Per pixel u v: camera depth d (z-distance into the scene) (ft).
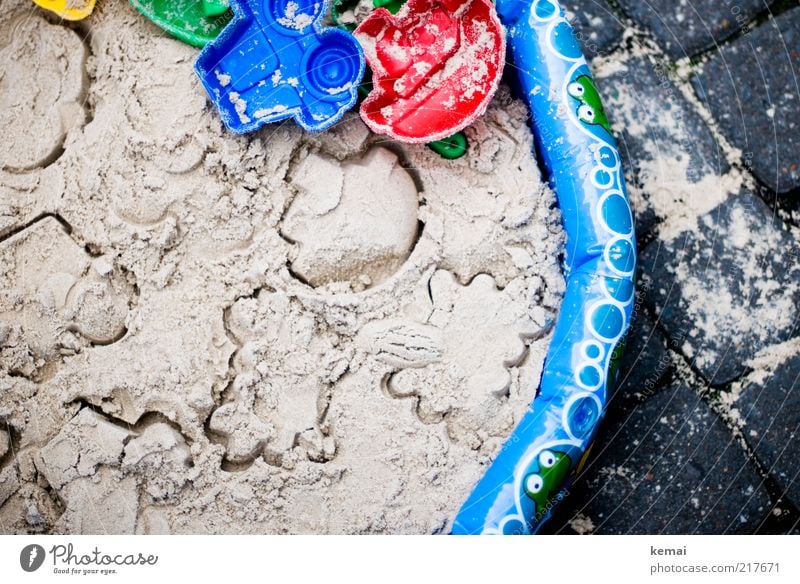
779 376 5.32
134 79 5.10
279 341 4.85
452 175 4.98
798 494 5.24
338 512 4.75
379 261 4.93
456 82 4.95
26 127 5.16
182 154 4.96
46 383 4.93
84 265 4.97
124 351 4.91
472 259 4.91
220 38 4.94
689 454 5.26
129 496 4.80
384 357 4.81
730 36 5.57
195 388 4.83
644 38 5.57
